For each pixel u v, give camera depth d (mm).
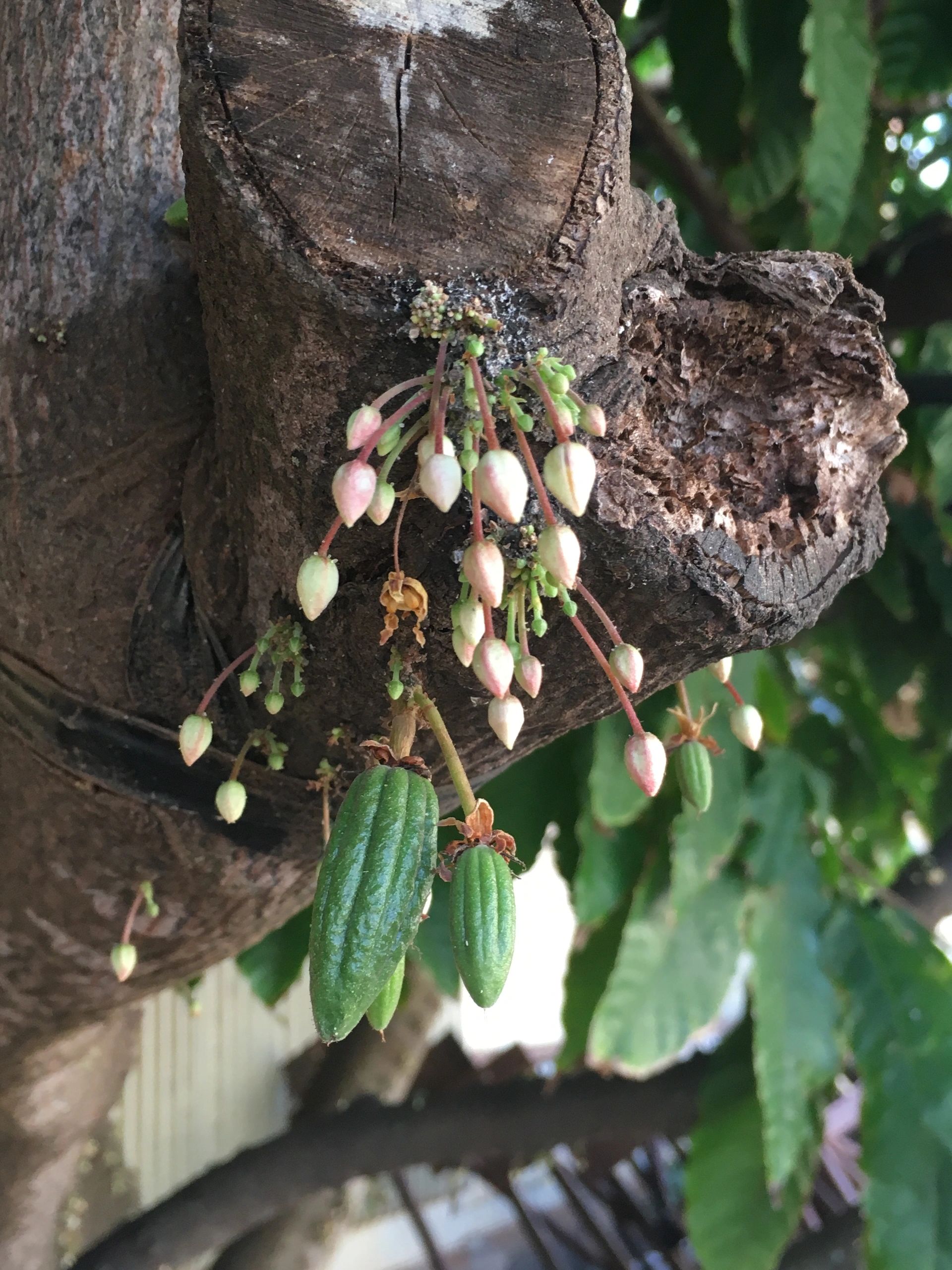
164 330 206
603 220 155
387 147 154
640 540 176
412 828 162
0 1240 417
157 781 236
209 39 155
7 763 245
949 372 496
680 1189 737
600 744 374
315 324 152
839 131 394
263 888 267
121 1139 806
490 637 159
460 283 149
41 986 298
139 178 223
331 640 197
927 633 591
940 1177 389
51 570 216
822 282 183
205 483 201
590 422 154
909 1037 411
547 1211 994
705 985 429
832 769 584
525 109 160
